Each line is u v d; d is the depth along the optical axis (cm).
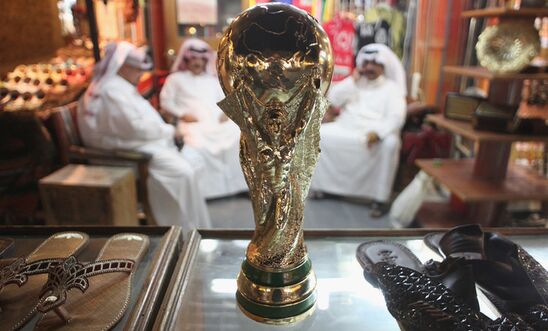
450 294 77
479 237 95
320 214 275
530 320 73
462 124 211
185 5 359
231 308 82
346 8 348
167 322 73
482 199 192
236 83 64
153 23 356
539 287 81
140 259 91
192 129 296
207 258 97
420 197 240
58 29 239
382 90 294
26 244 98
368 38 341
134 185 201
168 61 372
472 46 304
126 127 219
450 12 320
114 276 84
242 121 65
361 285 89
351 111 306
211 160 286
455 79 331
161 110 312
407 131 309
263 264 77
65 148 214
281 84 61
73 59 246
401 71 302
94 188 175
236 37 63
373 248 100
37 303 76
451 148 303
